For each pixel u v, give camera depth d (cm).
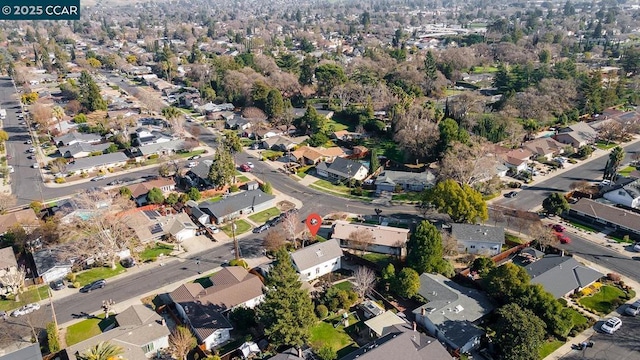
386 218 9600
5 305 7212
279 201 10588
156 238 8981
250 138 15088
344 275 7806
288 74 19862
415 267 7469
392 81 19062
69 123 15788
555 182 11206
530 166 12081
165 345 6219
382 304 6981
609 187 10494
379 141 14375
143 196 10538
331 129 15750
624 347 6022
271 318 5856
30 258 8406
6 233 8669
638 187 10025
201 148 14112
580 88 16725
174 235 8900
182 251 8625
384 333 6075
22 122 16450
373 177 11831
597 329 6356
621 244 8488
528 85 18538
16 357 5756
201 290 7094
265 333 5859
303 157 12912
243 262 8012
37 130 15550
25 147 14038
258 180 11750
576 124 14488
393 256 8312
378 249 8469
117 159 12731
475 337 6009
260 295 7012
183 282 7688
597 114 16300
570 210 9562
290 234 8681
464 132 12125
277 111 16162
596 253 8212
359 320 6694
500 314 6147
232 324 6569
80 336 6456
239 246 8738
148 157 13212
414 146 12306
